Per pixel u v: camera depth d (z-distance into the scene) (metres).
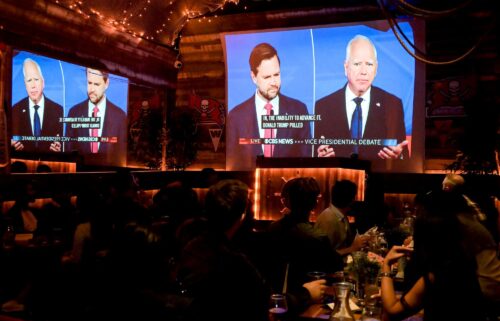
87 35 5.81
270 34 9.74
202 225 2.24
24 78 12.49
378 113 9.05
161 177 8.78
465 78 8.46
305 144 9.62
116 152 11.49
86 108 11.81
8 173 5.41
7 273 5.16
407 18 8.64
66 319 3.34
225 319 1.95
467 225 2.97
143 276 2.15
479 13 8.33
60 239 5.61
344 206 4.04
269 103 9.88
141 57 6.89
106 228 3.01
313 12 9.31
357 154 8.78
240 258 2.03
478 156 7.42
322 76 9.45
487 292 2.95
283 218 3.13
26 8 4.97
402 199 8.84
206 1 6.99
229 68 10.19
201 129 10.48
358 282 2.84
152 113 10.55
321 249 2.98
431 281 2.04
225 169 10.29
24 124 12.62
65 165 11.08
